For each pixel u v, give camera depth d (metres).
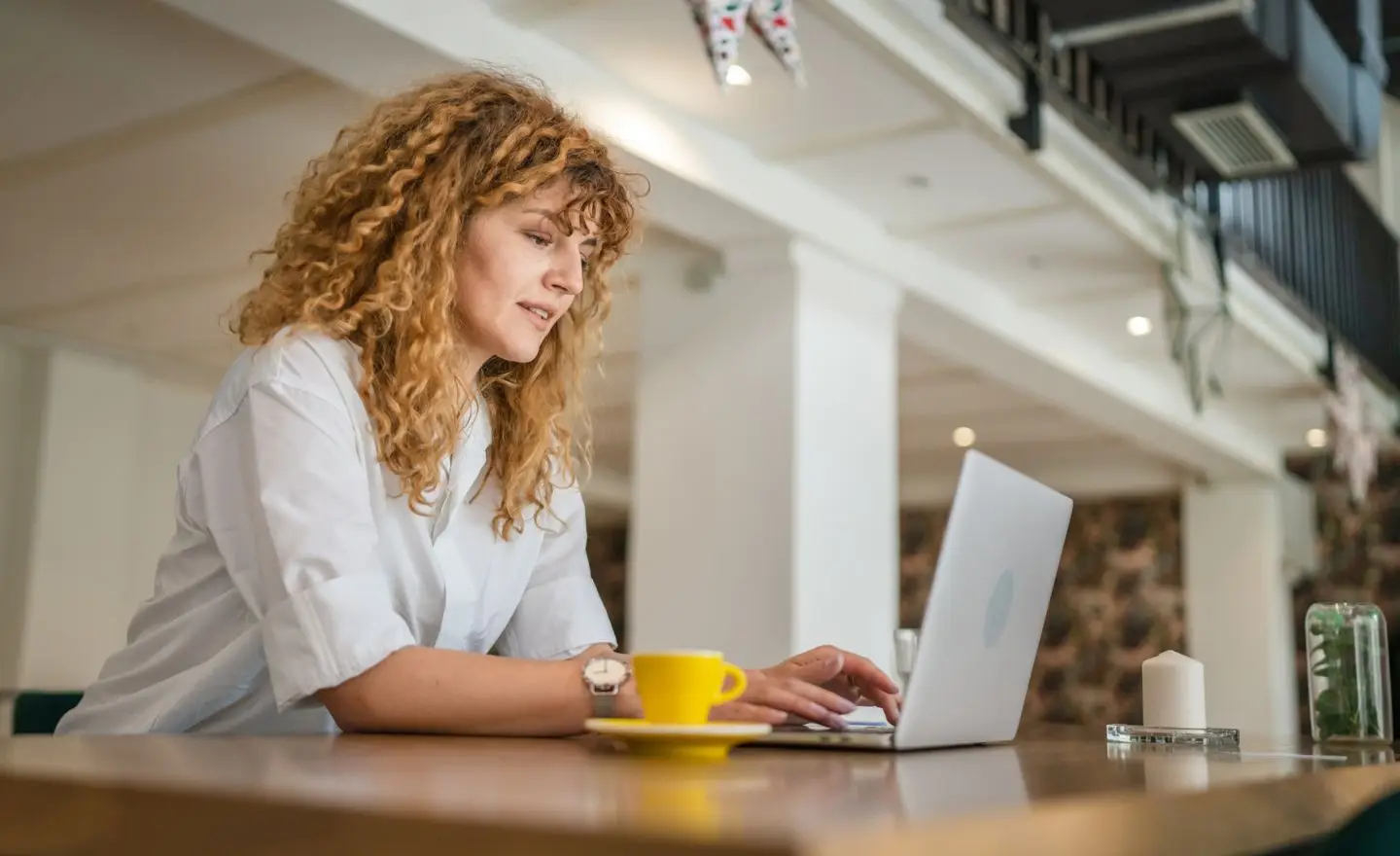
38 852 0.61
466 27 2.80
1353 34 3.92
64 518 5.66
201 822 0.57
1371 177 8.58
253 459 1.20
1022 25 3.44
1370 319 6.79
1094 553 8.98
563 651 1.47
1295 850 0.87
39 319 5.23
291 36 2.66
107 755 0.74
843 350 4.02
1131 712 8.66
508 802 0.55
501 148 1.37
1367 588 8.20
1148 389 6.18
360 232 1.33
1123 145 3.87
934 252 4.46
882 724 1.30
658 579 3.94
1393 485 8.25
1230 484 8.07
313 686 1.08
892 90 3.22
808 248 3.91
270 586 1.16
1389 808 0.52
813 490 3.83
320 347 1.25
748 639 3.76
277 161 3.57
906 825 0.50
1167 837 0.67
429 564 1.30
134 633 1.31
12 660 5.47
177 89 3.16
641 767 0.80
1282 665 7.86
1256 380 6.25
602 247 1.52
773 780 0.73
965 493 1.07
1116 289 4.86
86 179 3.71
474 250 1.38
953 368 6.06
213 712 1.25
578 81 3.08
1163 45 3.37
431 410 1.30
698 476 3.93
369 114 1.50
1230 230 4.78
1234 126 3.72
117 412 5.89
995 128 3.42
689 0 2.07
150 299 4.91
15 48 2.94
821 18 2.83
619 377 5.89
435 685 1.08
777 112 3.38
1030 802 0.59
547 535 1.53
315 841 0.53
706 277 3.99
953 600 1.08
